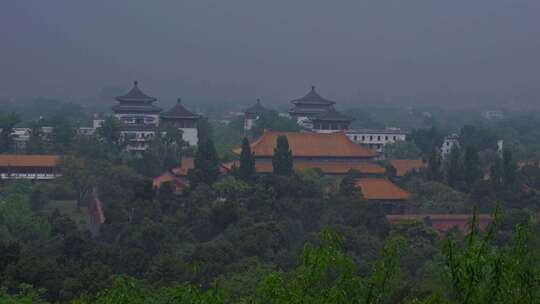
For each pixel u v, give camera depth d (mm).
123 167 112812
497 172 101750
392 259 26797
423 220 89750
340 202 84750
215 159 96312
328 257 25594
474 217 25297
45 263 57438
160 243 70250
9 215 81125
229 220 77812
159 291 49562
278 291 24750
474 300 23094
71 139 137500
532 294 23516
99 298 29750
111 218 80000
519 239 24156
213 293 27875
